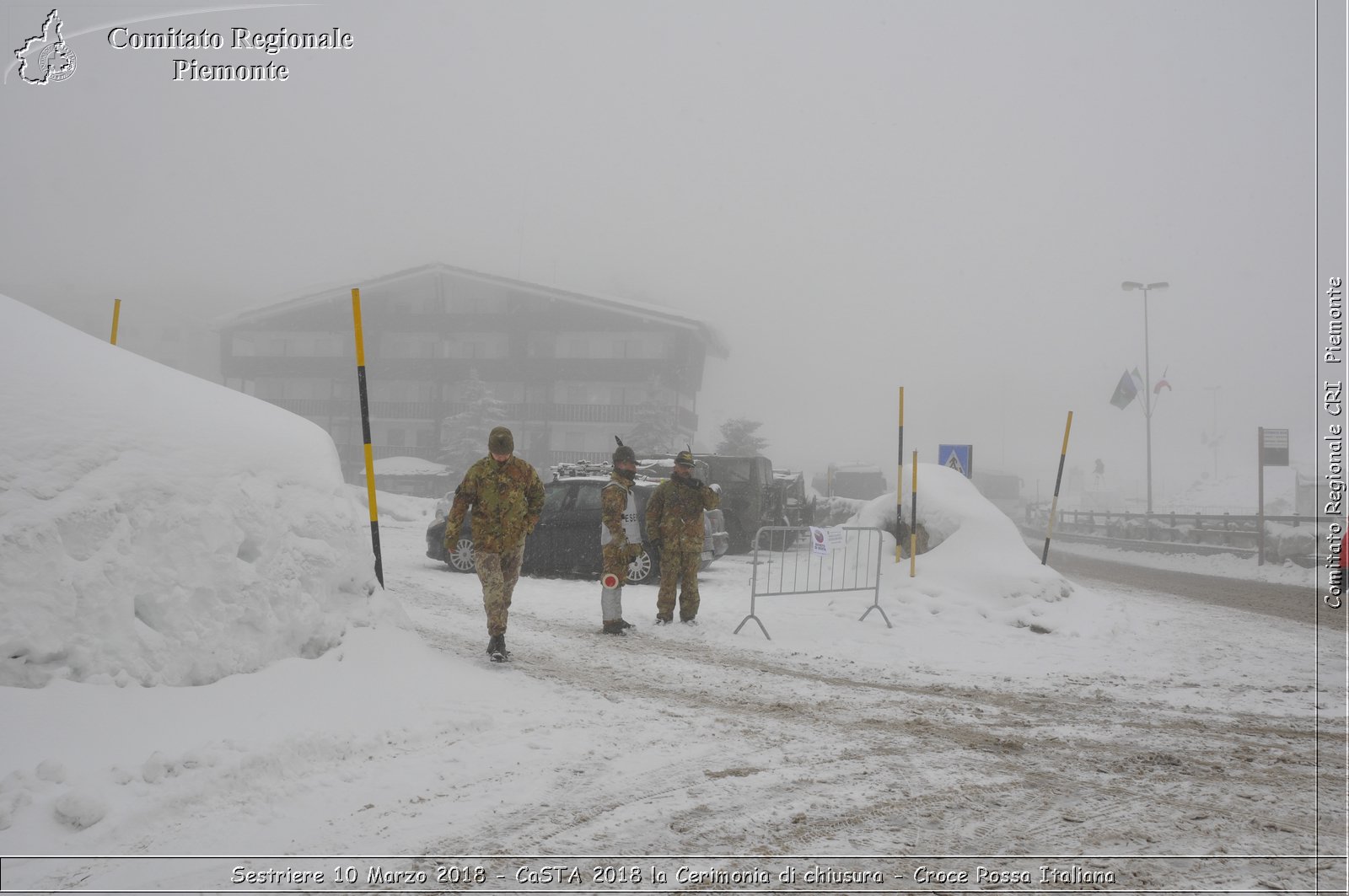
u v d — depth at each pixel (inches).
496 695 232.5
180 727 172.1
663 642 338.0
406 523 1015.6
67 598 172.9
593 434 2324.1
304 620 220.4
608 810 156.6
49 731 157.1
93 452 192.4
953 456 546.9
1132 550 1089.4
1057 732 223.5
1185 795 173.3
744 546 726.5
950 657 328.5
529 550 530.3
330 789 162.7
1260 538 824.3
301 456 251.1
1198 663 325.4
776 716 229.0
